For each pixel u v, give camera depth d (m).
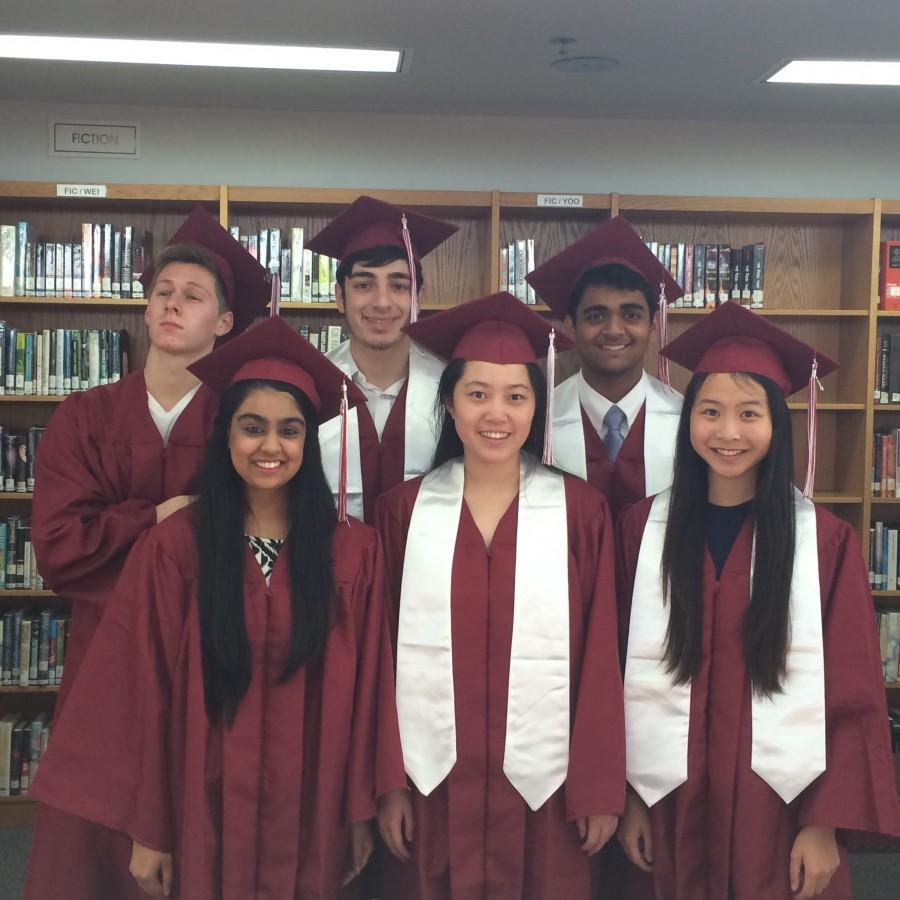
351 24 3.01
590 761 1.86
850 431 4.06
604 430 2.46
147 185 3.71
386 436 2.41
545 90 3.68
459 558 1.94
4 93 3.80
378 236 2.44
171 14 2.93
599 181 4.10
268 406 1.82
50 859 2.01
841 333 4.15
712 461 1.88
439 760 1.90
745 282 3.95
